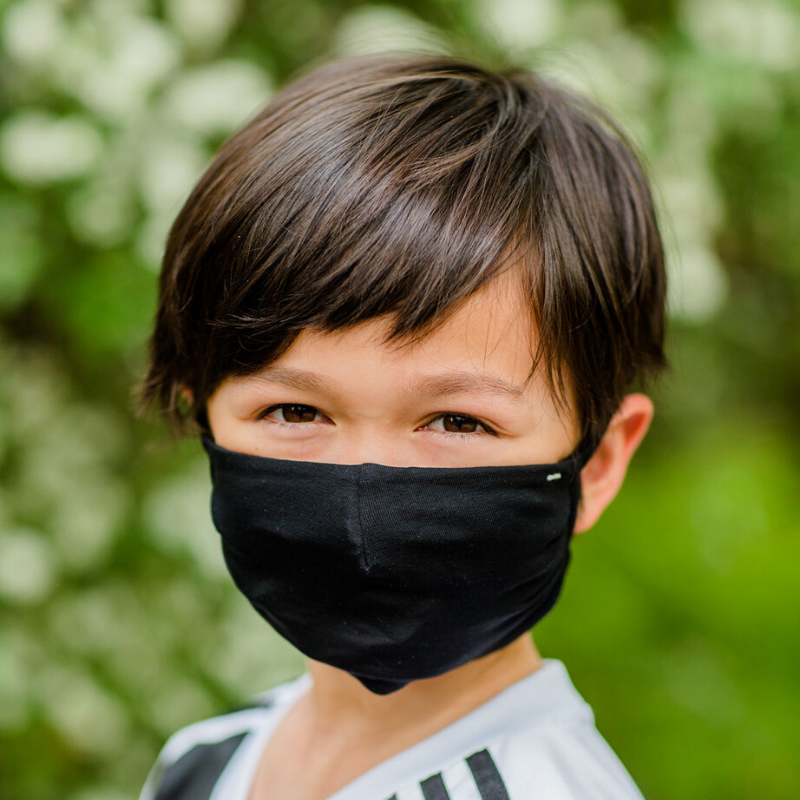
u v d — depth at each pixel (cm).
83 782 326
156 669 329
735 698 387
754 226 440
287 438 122
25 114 289
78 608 328
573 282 121
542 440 121
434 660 123
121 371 351
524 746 122
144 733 330
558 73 286
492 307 112
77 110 288
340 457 117
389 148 119
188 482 334
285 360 114
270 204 117
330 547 117
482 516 117
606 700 386
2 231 292
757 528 445
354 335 111
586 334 124
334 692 140
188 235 132
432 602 120
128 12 295
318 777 139
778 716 382
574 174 129
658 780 368
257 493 122
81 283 302
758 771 367
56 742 324
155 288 296
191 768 166
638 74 343
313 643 124
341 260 111
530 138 127
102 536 328
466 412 114
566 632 400
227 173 129
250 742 161
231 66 300
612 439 143
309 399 116
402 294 110
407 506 115
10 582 304
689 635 411
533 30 296
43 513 325
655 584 417
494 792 118
